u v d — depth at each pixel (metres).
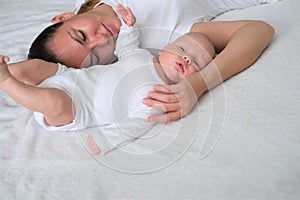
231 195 0.64
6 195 0.69
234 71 0.92
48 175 0.72
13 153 0.79
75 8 1.38
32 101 0.77
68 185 0.70
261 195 0.63
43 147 0.79
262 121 0.77
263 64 0.94
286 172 0.66
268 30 0.99
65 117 0.80
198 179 0.67
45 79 0.91
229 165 0.69
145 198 0.65
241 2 1.26
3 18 1.44
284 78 0.88
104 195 0.67
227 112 0.81
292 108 0.79
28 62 0.93
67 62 1.02
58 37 1.02
